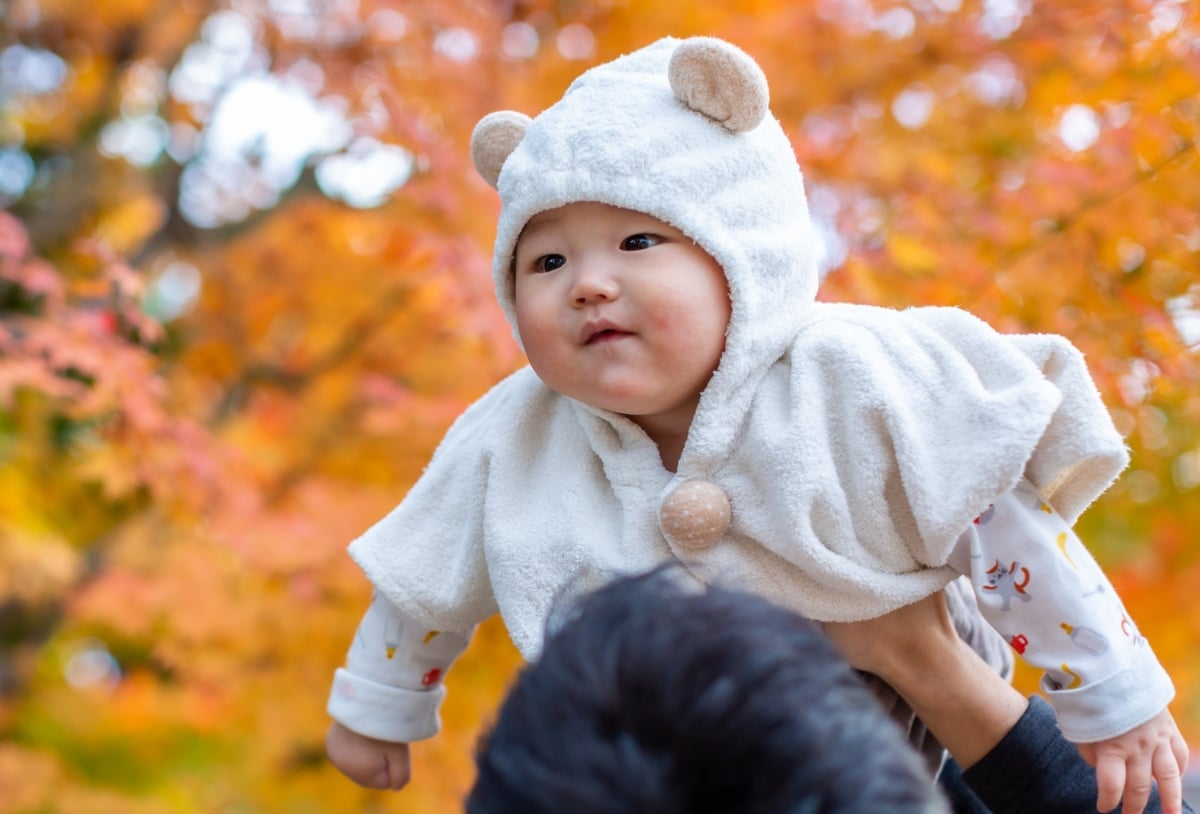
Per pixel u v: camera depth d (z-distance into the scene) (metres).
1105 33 2.73
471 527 1.49
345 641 3.52
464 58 3.51
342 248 3.94
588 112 1.35
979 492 1.24
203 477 3.27
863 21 3.37
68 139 5.00
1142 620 3.92
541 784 0.67
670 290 1.27
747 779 0.66
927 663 1.35
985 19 3.13
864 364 1.30
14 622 4.62
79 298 3.77
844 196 3.08
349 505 3.45
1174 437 3.09
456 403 3.18
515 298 1.45
